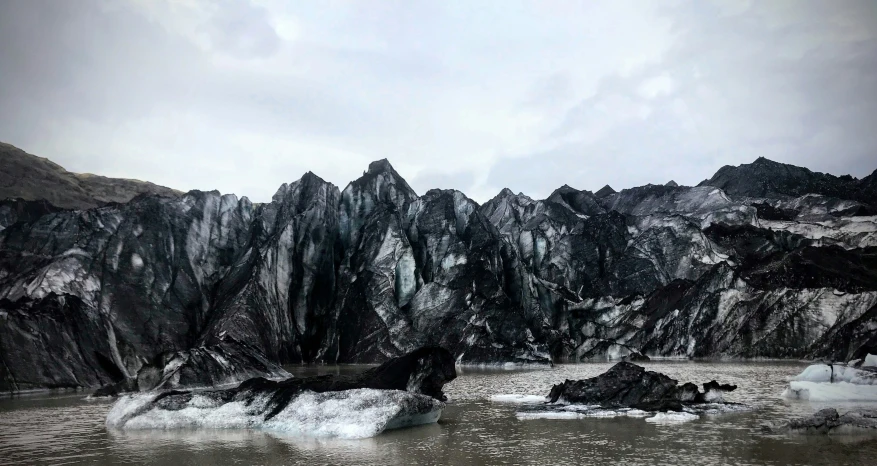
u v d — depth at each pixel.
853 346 87.56
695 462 25.70
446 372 44.25
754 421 35.72
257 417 36.94
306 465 26.17
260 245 108.31
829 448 28.09
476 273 110.56
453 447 29.52
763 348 98.06
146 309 87.94
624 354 102.81
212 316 95.19
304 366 93.44
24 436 34.12
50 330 66.81
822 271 104.69
